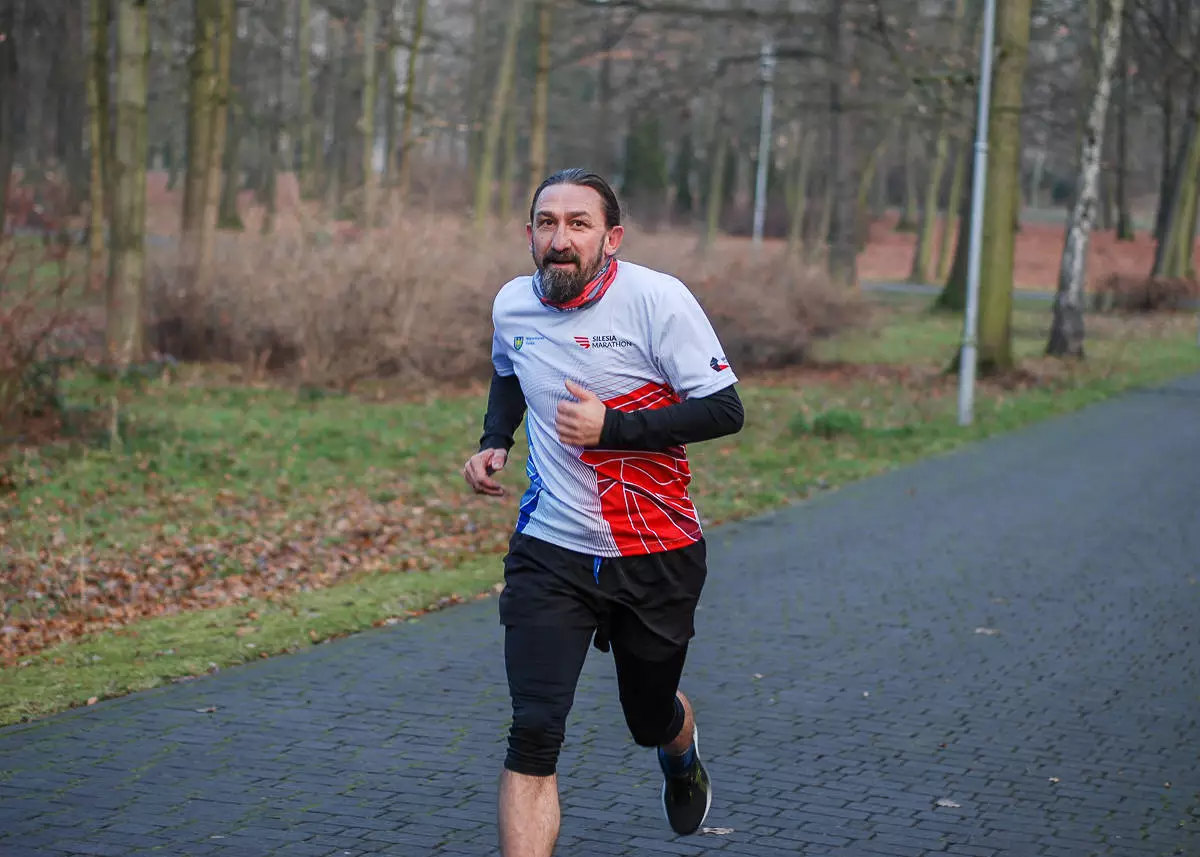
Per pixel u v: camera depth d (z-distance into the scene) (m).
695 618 9.14
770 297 27.25
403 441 16.97
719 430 4.23
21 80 42.12
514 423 4.75
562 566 4.31
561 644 4.27
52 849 5.06
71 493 13.05
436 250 21.69
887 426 19.80
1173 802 5.89
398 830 5.35
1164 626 9.14
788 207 72.12
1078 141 31.61
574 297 4.25
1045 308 50.28
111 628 8.89
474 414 19.27
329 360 20.83
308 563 11.05
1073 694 7.53
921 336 36.34
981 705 7.29
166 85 43.38
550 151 68.69
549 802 4.12
